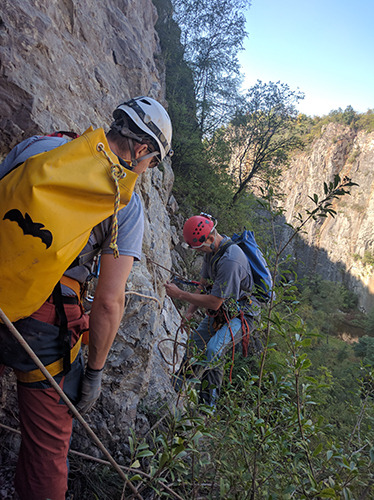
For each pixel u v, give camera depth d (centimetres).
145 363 222
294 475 131
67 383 121
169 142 135
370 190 7500
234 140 1636
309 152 8481
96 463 190
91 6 391
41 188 97
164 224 512
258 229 1098
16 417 188
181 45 1484
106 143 105
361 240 7225
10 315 101
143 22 792
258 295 274
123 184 104
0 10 227
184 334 464
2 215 97
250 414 151
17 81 217
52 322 114
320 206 148
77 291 122
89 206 102
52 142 122
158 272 386
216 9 1424
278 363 145
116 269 115
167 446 111
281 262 162
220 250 290
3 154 225
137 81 464
